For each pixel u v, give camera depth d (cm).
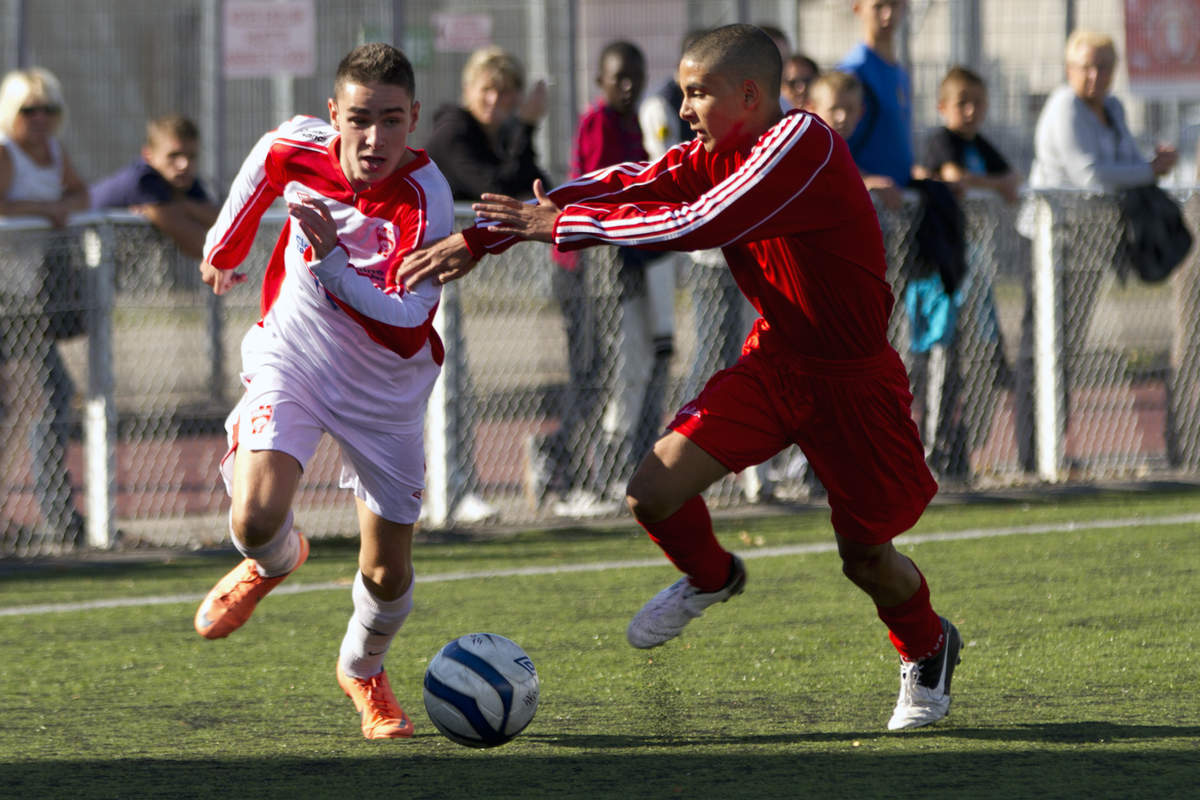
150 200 2442
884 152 2619
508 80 2494
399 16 3728
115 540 2422
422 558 2295
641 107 2609
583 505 2627
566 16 3741
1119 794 1105
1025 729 1308
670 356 2611
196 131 2495
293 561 1366
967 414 2844
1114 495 2750
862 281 1257
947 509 2622
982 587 1980
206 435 3506
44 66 3841
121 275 2430
